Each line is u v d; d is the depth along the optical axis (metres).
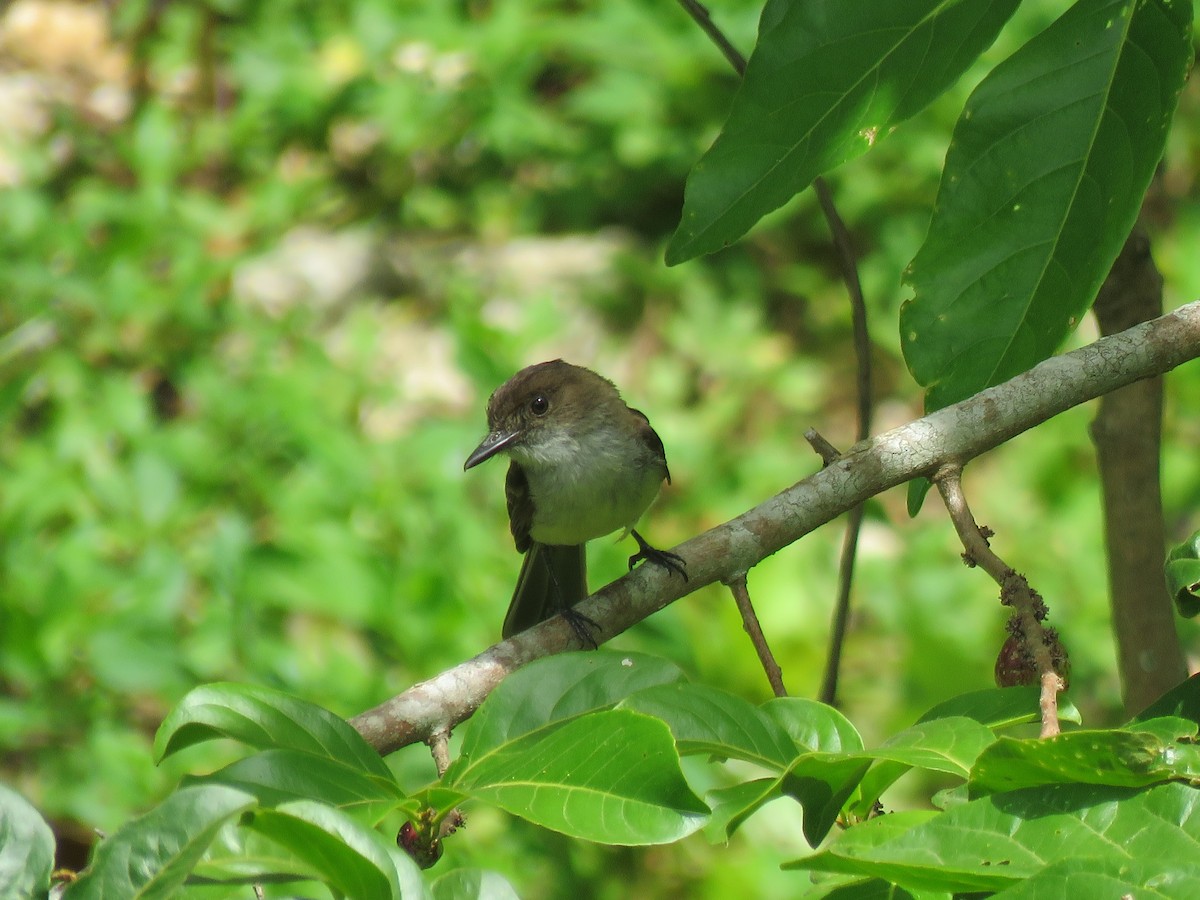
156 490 11.82
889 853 3.07
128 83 19.03
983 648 12.41
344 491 12.06
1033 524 13.96
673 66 17.31
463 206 17.94
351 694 10.65
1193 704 3.96
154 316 13.93
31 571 11.29
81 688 10.67
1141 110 4.44
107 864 2.92
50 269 14.18
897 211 16.66
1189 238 15.51
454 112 17.72
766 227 17.19
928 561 13.38
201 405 13.32
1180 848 2.94
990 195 4.62
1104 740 3.05
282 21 18.70
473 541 12.02
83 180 16.89
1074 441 14.59
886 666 12.55
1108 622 12.73
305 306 15.09
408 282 17.00
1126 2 4.48
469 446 12.69
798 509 5.03
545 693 4.01
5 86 18.56
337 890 3.19
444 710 4.84
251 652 10.62
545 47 18.03
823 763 3.49
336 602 11.10
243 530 11.02
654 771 3.34
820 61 4.60
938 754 3.46
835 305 16.62
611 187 17.91
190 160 17.03
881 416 16.00
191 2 18.95
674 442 14.57
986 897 3.10
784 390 15.78
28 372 13.18
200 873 3.32
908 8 4.55
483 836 10.18
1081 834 3.03
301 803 3.08
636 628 11.60
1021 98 4.57
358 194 18.12
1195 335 4.99
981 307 4.68
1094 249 4.53
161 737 3.74
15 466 12.43
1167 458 14.30
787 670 12.19
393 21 18.02
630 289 16.91
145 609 10.62
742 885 10.49
